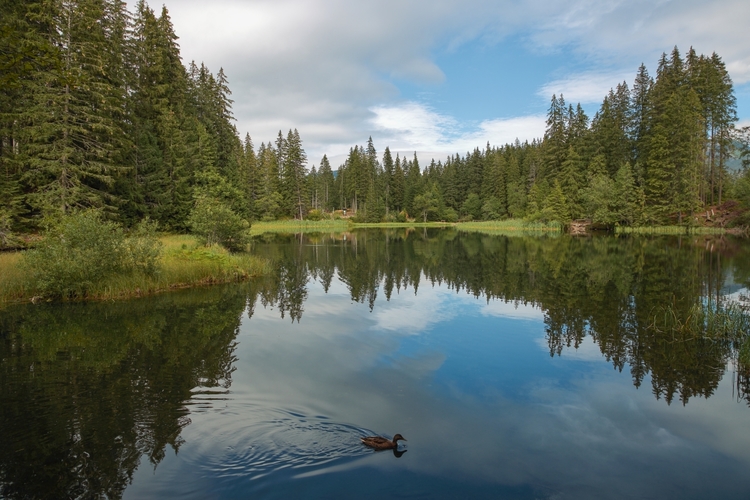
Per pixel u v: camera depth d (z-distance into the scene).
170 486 4.51
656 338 10.23
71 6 21.94
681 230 45.06
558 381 7.68
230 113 46.28
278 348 9.35
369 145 106.38
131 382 7.30
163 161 31.67
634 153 56.19
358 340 10.02
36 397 6.66
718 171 50.06
